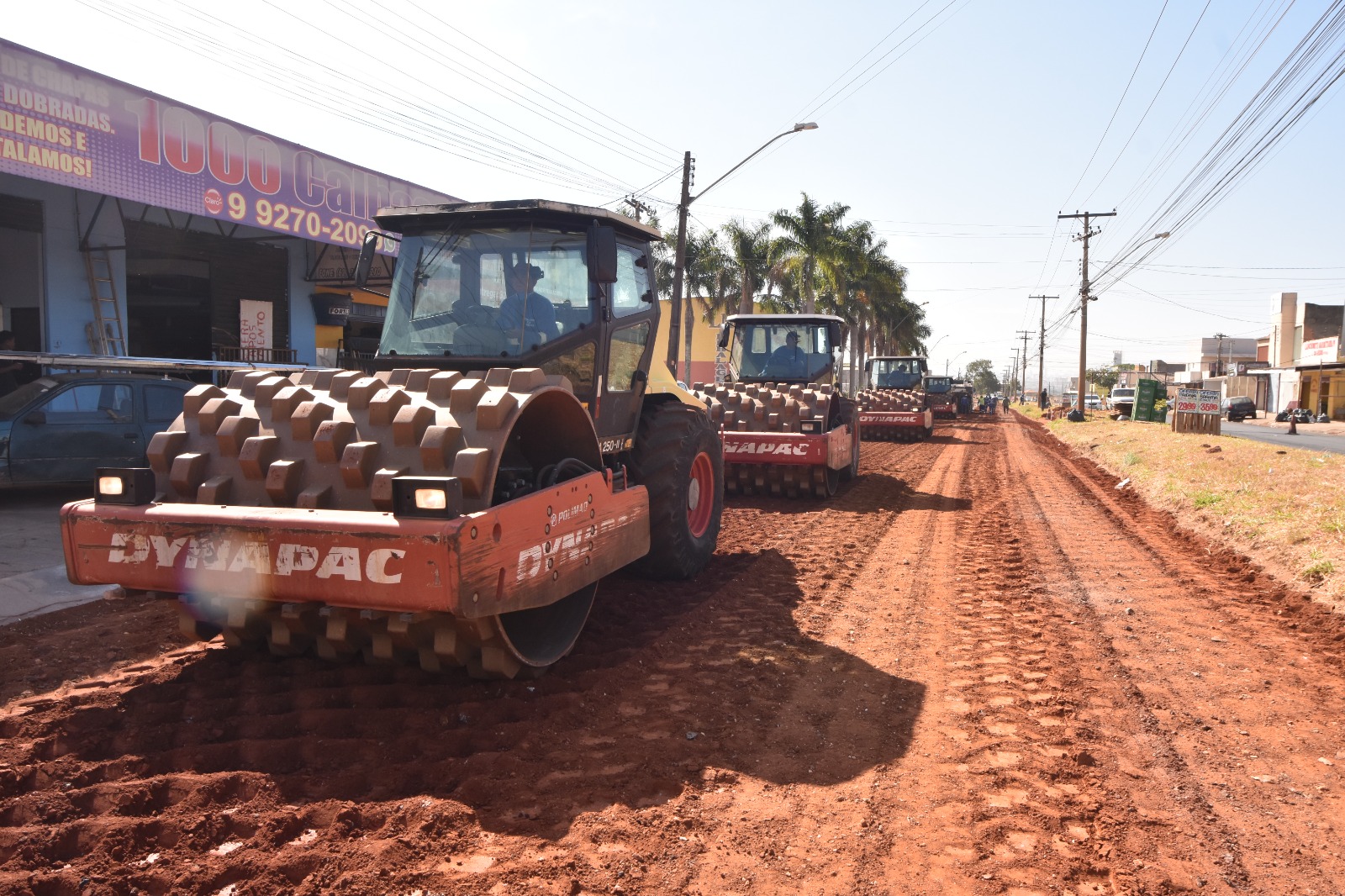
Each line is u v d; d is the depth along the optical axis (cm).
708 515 754
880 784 356
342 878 271
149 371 1314
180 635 523
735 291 4250
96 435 948
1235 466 1442
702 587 682
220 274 1653
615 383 611
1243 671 507
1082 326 4200
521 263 547
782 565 772
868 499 1223
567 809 325
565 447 494
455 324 544
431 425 393
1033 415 5844
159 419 1008
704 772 361
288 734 378
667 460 655
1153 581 736
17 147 1062
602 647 518
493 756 358
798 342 1469
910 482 1481
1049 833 319
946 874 291
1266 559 784
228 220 1355
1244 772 375
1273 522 890
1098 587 711
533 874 278
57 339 1338
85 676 452
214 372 1420
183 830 297
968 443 2578
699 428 700
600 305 571
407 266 564
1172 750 396
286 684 429
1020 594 682
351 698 412
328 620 397
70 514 398
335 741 367
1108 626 596
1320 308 5819
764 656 519
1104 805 341
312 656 463
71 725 380
